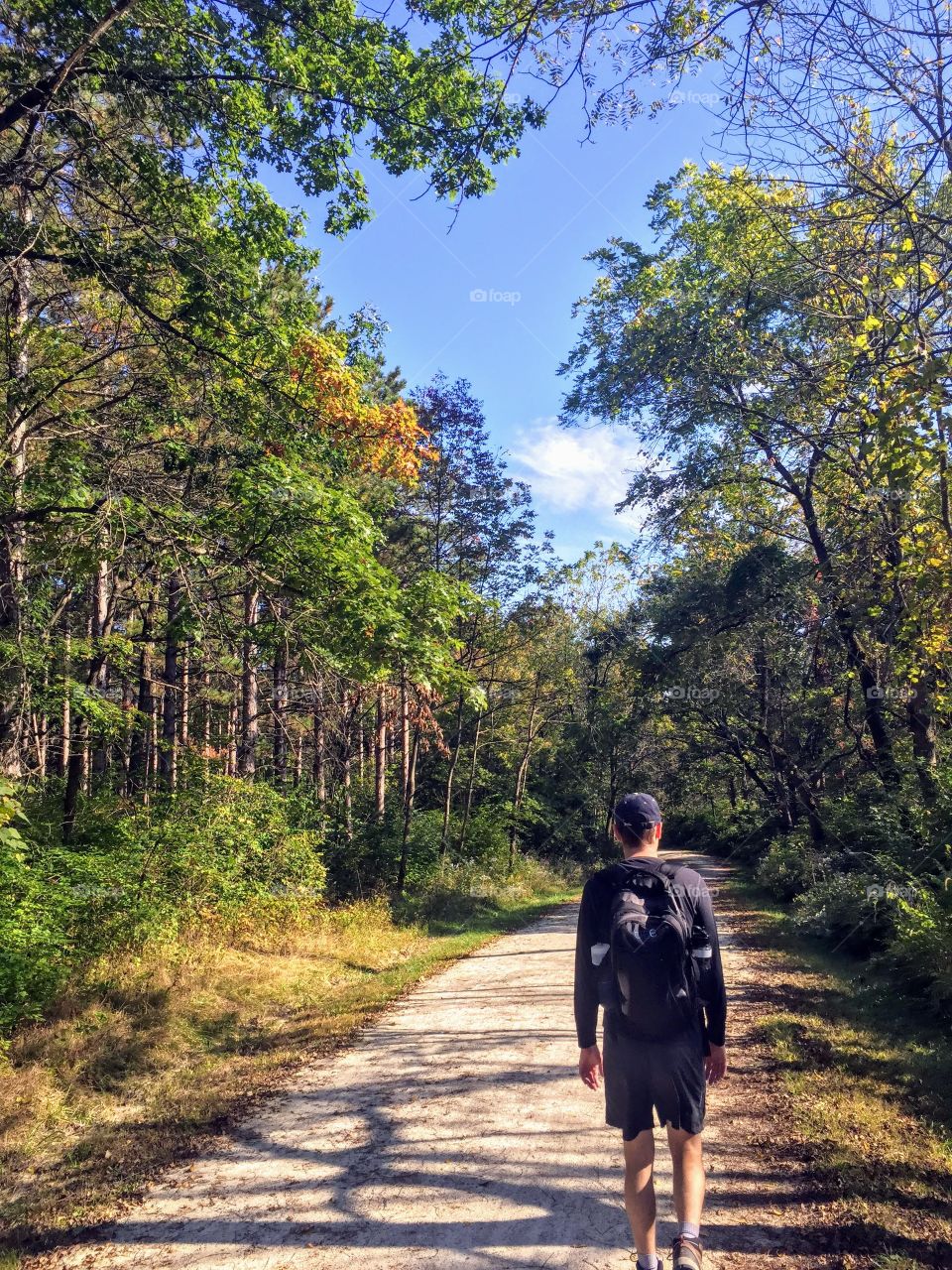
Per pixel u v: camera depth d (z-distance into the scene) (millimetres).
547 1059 6637
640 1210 2938
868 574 13211
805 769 22500
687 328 16094
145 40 9328
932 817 11516
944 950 7555
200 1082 6695
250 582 10070
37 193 9250
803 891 17312
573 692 37312
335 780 22078
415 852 23016
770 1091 5590
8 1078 6418
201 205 10773
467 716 29750
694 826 49750
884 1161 4297
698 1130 2928
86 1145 5336
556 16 4824
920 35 5465
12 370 10117
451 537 24875
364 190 10898
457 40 9453
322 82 10164
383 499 19188
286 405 11320
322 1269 3518
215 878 12070
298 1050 7551
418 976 11281
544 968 11375
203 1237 3879
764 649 22906
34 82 8664
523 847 38875
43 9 8773
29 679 10227
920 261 6797
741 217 12133
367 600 10453
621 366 17297
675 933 2943
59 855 10039
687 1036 2939
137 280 10141
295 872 14930
